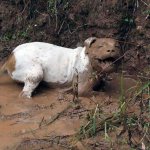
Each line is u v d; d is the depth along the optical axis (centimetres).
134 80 718
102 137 563
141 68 736
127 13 757
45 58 687
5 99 658
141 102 606
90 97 661
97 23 770
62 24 797
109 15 762
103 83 686
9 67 696
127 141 554
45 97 665
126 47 755
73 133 573
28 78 671
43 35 804
